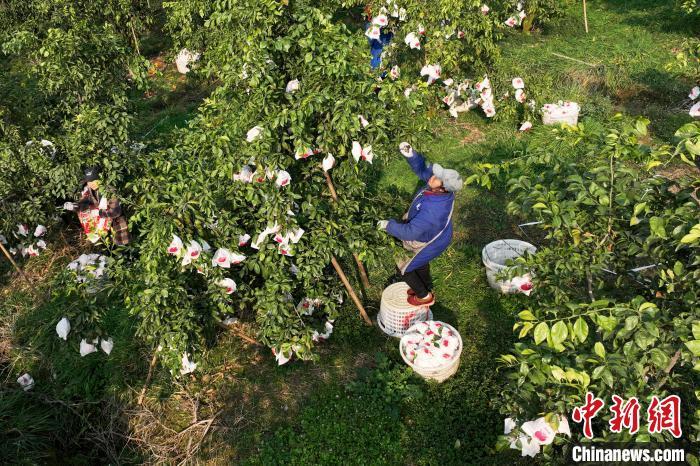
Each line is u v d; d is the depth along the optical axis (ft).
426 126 15.08
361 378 15.53
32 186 18.69
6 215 18.38
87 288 15.05
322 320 16.46
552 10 35.04
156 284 12.95
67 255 21.15
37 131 18.58
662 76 28.96
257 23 12.17
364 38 12.66
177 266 13.57
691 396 9.54
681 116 26.02
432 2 22.11
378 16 23.56
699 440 8.33
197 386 15.83
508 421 10.22
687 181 9.52
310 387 15.48
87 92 18.60
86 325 14.33
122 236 19.04
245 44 12.25
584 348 9.69
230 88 12.80
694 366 7.39
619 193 9.87
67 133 18.51
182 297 13.48
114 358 16.78
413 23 22.30
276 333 14.12
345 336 16.80
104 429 15.52
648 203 9.82
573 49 32.58
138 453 14.80
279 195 12.51
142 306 13.11
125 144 17.95
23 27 23.52
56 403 16.10
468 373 15.37
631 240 10.07
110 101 19.92
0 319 18.62
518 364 9.95
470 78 25.77
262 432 14.48
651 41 32.78
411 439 13.91
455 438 13.74
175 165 13.41
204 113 14.07
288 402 15.14
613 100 28.68
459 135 26.03
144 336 15.17
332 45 11.77
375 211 15.16
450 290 18.07
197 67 28.27
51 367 16.92
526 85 25.16
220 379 15.96
